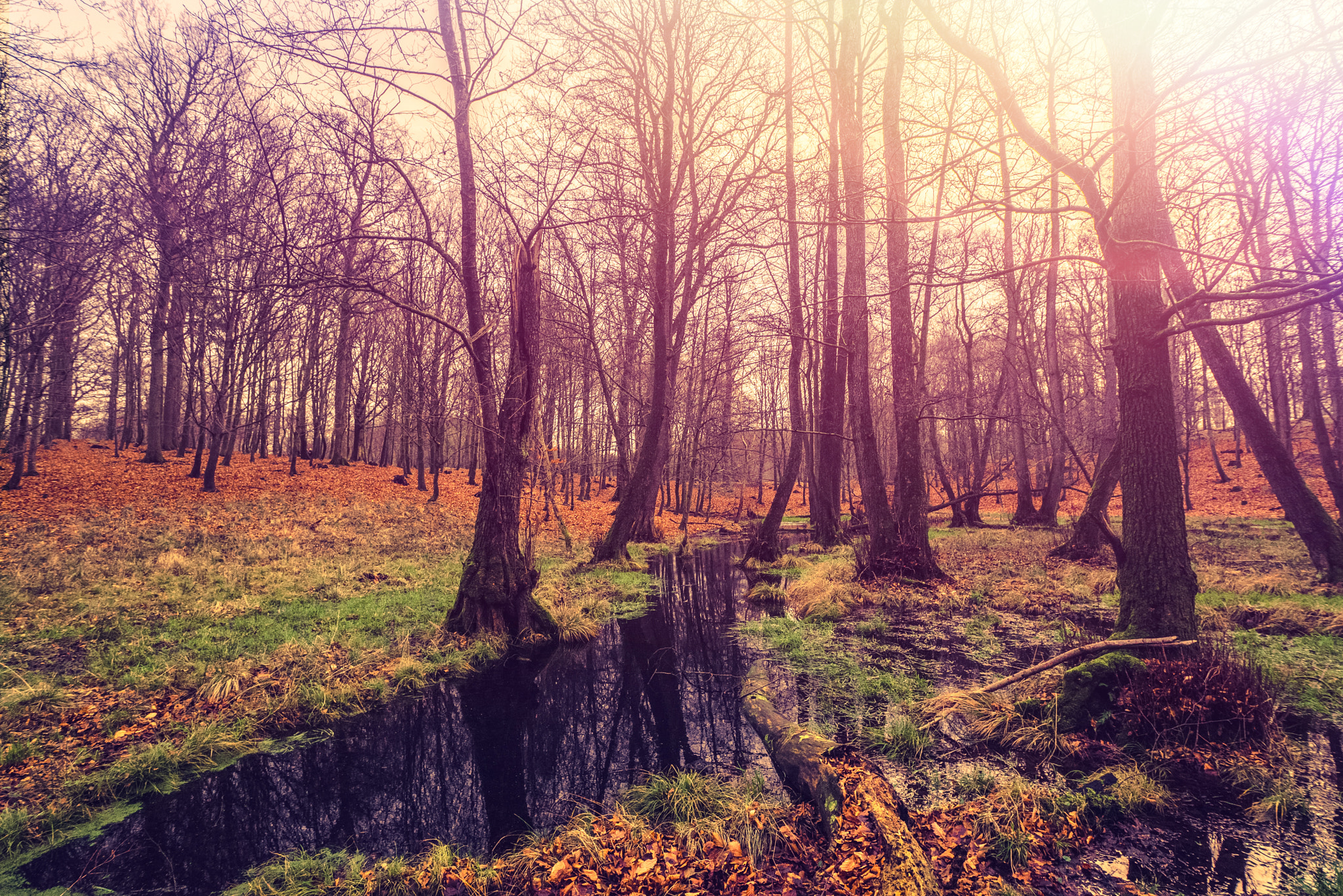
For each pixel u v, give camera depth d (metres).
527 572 8.91
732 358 21.27
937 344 31.09
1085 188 5.25
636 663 7.92
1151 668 4.84
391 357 28.31
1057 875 3.20
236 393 23.47
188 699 5.93
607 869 3.52
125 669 6.48
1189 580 5.24
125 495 17.02
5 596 8.72
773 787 4.48
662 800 4.26
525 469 8.98
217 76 9.34
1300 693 5.27
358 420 30.83
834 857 3.41
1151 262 5.22
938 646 7.57
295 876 3.62
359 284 7.86
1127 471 5.47
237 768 5.14
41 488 16.75
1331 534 9.04
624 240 15.30
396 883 3.50
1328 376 11.64
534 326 8.76
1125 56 5.34
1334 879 3.00
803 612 10.12
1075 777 4.21
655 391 15.23
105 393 27.38
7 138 9.86
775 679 6.72
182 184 11.15
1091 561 12.12
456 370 23.58
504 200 8.83
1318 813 3.67
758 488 41.34
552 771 5.12
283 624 8.15
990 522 23.73
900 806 3.75
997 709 5.23
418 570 12.44
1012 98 5.31
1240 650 6.11
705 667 7.70
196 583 10.10
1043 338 25.02
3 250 10.27
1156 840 3.47
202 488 18.64
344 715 6.19
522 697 6.77
